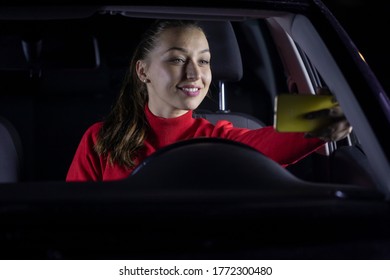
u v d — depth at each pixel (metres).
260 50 3.49
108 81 3.44
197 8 1.38
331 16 1.45
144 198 1.19
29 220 1.11
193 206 1.16
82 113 3.39
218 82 3.07
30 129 3.35
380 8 7.99
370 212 1.20
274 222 1.14
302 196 1.23
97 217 1.12
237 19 1.71
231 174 1.28
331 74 1.39
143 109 2.16
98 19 3.71
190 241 1.09
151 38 2.05
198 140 1.37
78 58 2.55
